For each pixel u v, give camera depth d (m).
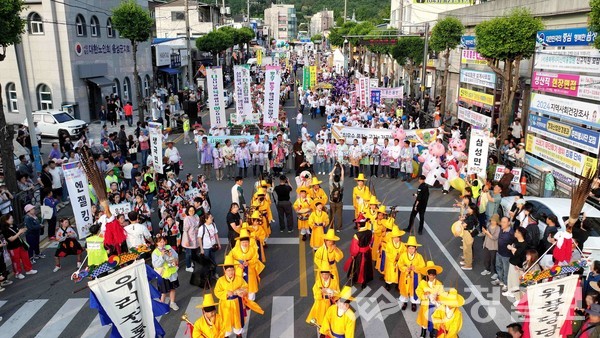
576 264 8.85
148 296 8.47
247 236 10.51
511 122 25.73
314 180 14.62
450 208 17.47
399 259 10.54
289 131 30.70
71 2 31.64
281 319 10.20
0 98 16.09
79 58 32.97
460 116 28.89
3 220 11.91
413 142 21.14
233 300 9.11
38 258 13.38
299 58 107.69
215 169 21.34
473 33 32.12
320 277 9.47
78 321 10.23
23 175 17.00
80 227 13.52
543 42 19.44
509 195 16.64
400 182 20.84
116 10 30.78
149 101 40.91
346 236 14.79
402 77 54.56
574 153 17.45
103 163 18.70
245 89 27.06
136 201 13.73
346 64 72.31
